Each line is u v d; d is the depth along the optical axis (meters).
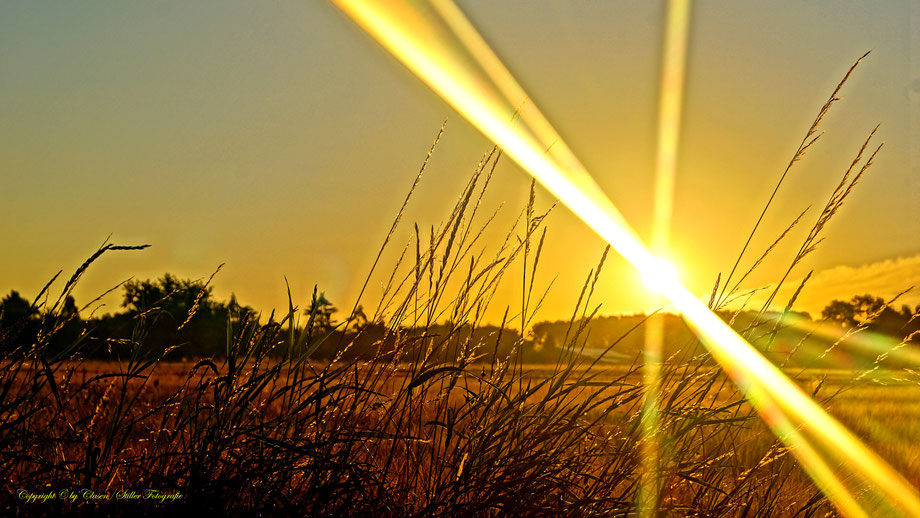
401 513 2.31
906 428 8.41
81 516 2.16
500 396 2.54
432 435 2.67
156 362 2.43
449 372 2.50
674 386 2.80
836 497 3.11
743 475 2.81
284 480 2.29
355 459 2.50
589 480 2.81
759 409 2.85
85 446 2.38
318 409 2.37
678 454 2.73
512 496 2.32
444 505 2.37
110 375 2.36
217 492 2.20
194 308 2.48
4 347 2.29
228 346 2.50
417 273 2.76
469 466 2.42
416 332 2.79
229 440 2.28
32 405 2.36
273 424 2.38
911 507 3.38
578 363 2.71
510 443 2.49
